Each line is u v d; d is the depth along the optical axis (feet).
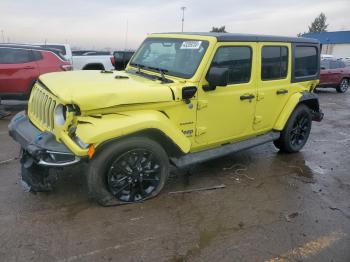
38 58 29.07
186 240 10.93
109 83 12.42
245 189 14.82
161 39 15.76
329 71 50.67
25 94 28.71
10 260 9.60
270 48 16.31
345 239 11.50
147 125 11.79
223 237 11.20
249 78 15.57
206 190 14.44
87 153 10.82
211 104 14.08
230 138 15.70
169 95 12.61
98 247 10.32
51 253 9.96
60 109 11.57
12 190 13.46
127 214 12.12
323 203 14.02
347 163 19.07
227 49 14.25
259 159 18.70
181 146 12.97
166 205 12.95
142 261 9.86
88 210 12.21
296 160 18.97
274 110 17.49
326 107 38.17
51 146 11.31
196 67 13.42
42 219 11.55
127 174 12.29
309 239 11.39
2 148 18.45
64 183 14.01
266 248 10.78
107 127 11.05
